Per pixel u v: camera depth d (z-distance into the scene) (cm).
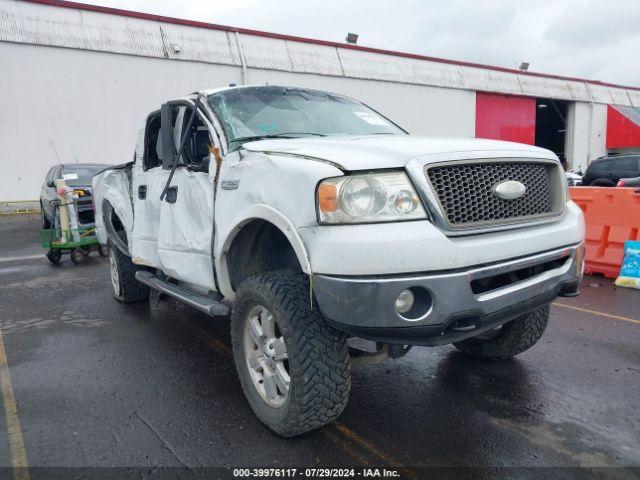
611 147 3691
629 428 315
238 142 356
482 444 299
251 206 304
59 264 940
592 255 754
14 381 402
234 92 411
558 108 3644
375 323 250
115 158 2042
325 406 281
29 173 1902
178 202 400
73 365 433
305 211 265
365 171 260
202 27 2208
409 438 307
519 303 288
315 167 267
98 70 1978
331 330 280
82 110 1964
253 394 323
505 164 299
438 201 261
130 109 2047
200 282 373
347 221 255
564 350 449
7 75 1831
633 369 405
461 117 2997
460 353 446
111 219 609
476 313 265
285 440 305
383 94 2669
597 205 760
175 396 370
